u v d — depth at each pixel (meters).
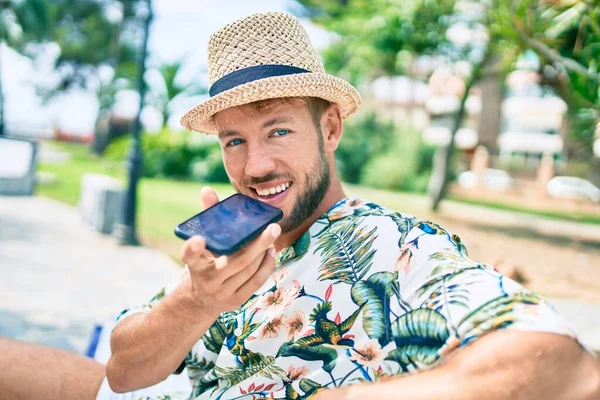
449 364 0.94
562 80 4.66
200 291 1.07
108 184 9.05
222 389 1.40
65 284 5.59
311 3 15.57
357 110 1.54
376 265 1.19
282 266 1.36
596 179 5.01
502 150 26.14
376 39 10.70
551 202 18.48
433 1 9.02
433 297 1.06
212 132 1.66
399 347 1.09
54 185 15.79
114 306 4.99
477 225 12.73
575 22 3.74
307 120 1.36
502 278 1.02
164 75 22.77
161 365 1.27
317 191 1.38
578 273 7.81
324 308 1.22
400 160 19.67
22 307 4.71
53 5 31.70
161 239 8.53
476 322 0.96
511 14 3.69
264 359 1.29
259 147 1.32
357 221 1.30
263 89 1.27
